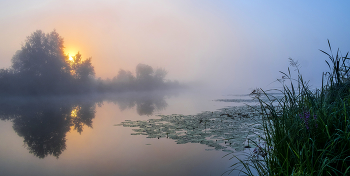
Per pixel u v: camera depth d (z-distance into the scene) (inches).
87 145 224.2
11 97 1051.9
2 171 159.5
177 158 175.0
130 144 222.5
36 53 1089.4
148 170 152.5
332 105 99.0
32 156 194.5
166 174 144.2
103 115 442.3
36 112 509.7
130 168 157.8
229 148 192.9
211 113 423.8
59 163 174.1
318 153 88.2
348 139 79.0
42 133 288.0
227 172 142.2
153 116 412.2
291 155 95.4
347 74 115.2
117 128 307.1
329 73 108.2
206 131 262.7
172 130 277.9
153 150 198.8
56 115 453.7
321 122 90.7
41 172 157.0
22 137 268.7
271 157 106.4
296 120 102.1
